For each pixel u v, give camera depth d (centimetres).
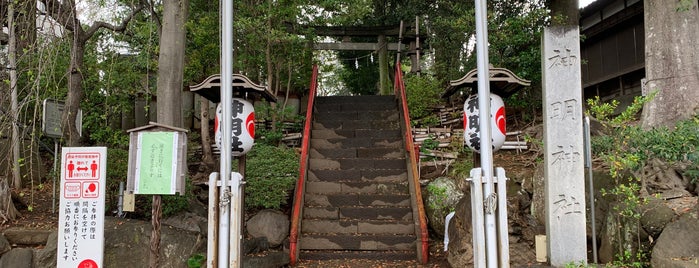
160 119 646
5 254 507
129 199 498
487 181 336
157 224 439
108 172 582
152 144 436
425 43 1479
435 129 1009
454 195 756
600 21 1257
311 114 1004
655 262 420
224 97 369
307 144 866
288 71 1180
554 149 462
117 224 536
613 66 1240
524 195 618
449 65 1361
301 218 705
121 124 1134
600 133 664
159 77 655
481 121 344
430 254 673
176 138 436
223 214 358
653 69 725
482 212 334
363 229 704
